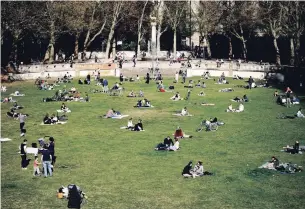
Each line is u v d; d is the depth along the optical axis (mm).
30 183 29375
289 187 28156
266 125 46781
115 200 26250
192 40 150625
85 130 44969
